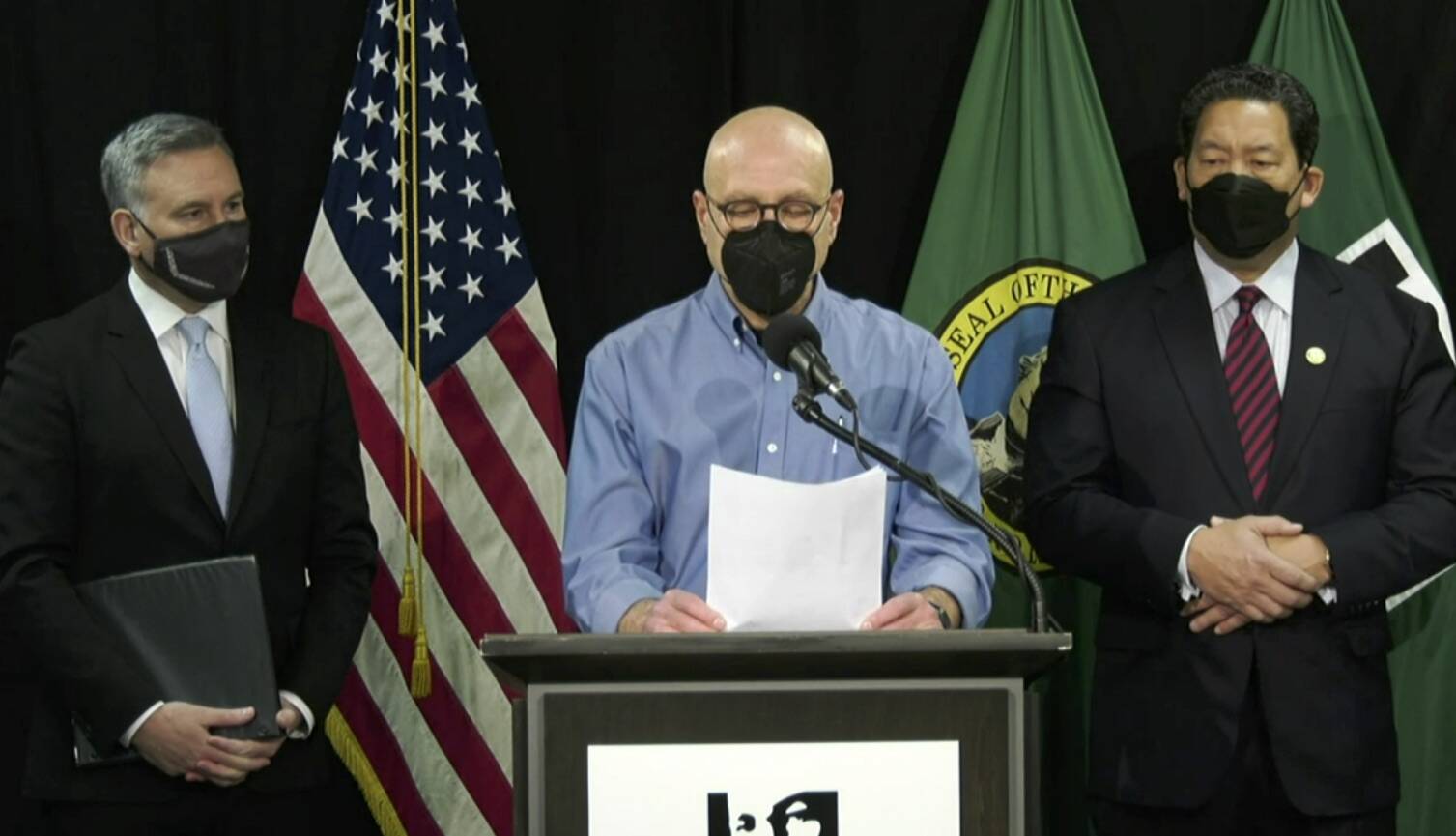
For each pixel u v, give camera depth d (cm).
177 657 696
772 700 472
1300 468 753
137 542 725
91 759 704
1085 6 942
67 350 732
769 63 923
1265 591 718
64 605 696
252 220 913
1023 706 478
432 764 877
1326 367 764
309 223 916
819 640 458
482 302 895
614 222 930
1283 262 794
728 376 700
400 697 876
